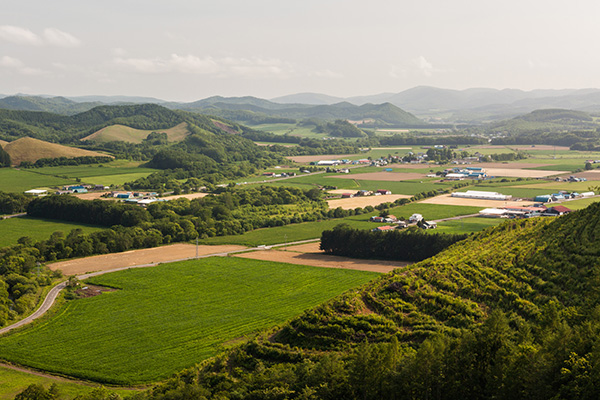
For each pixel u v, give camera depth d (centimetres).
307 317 11712
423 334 10681
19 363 12231
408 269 13925
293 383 9431
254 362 10844
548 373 8006
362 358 8794
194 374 10800
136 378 11356
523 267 13125
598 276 11225
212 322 14338
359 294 12500
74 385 11138
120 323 14425
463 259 14238
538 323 10356
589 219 14275
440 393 8662
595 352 7800
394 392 8625
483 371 8725
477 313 11244
